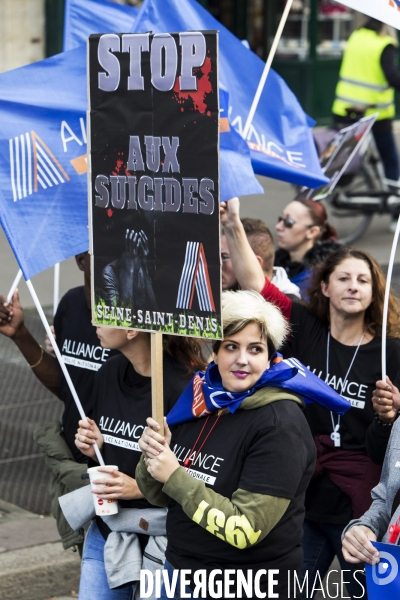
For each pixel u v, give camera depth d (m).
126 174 3.14
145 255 3.13
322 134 7.55
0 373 7.89
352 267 3.92
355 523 3.31
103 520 3.66
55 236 3.78
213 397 3.10
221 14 17.98
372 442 3.76
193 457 3.14
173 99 3.02
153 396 3.15
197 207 3.02
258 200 13.12
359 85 11.55
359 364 3.95
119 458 3.68
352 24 17.89
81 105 3.95
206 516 2.96
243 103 4.80
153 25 4.58
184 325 3.07
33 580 5.10
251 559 3.03
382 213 11.38
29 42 15.33
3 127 3.81
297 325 4.09
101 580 3.71
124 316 3.20
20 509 5.78
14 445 6.60
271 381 3.08
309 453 3.06
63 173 3.86
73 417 4.30
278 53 17.94
